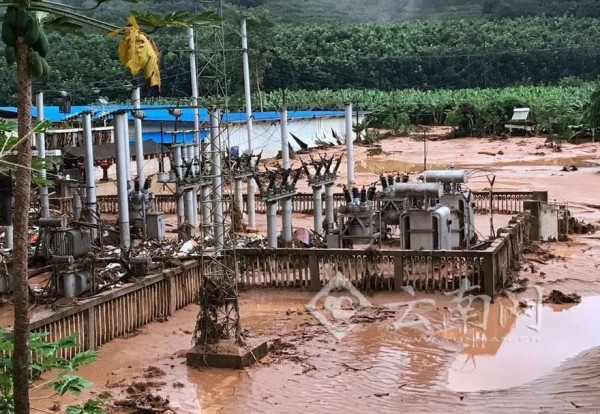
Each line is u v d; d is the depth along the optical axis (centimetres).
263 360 2425
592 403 2014
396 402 2078
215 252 2503
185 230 4119
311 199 5544
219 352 2366
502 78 18300
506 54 18300
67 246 2788
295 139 10938
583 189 6525
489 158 9681
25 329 1140
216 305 2400
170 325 2831
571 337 2572
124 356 2492
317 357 2450
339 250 3169
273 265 3247
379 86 17762
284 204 3822
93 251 3303
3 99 10194
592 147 10531
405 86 17975
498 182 7106
